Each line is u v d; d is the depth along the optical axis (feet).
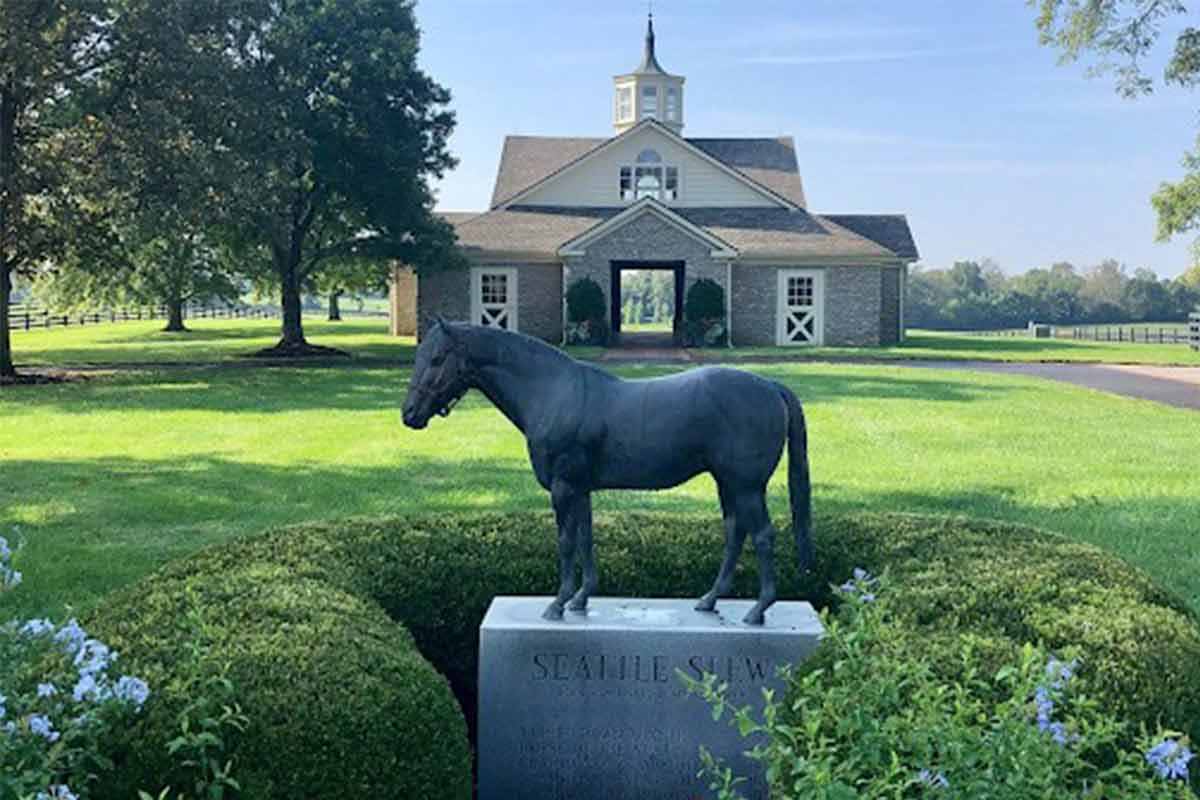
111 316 233.14
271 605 15.30
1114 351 118.93
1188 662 13.55
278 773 11.89
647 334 144.36
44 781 10.09
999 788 8.99
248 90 88.48
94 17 79.51
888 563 18.84
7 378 80.33
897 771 9.20
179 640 13.76
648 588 19.76
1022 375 83.61
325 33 103.50
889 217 138.72
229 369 92.22
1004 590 16.17
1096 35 83.76
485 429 53.98
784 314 119.14
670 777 16.29
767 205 129.08
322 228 114.21
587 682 16.24
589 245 114.73
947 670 12.66
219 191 83.35
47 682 11.49
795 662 16.05
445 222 114.11
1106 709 12.17
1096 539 30.17
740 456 16.06
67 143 80.28
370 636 14.62
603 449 16.30
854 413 59.57
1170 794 9.12
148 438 50.88
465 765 13.34
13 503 35.37
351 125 103.50
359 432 52.85
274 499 36.04
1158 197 103.09
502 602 17.75
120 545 29.71
